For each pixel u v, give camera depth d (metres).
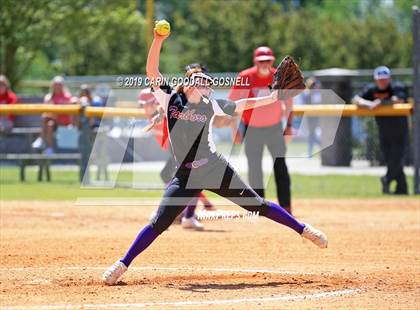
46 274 22.36
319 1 175.62
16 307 18.03
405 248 27.75
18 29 68.75
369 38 99.44
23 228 31.66
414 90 44.38
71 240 28.72
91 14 75.69
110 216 35.88
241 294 19.81
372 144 59.59
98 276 22.12
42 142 51.22
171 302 18.73
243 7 100.50
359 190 47.06
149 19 76.88
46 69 108.00
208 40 99.38
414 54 44.09
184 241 28.84
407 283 21.42
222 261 24.88
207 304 18.50
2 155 50.38
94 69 102.38
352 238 29.97
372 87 45.00
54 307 18.05
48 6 68.94
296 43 98.19
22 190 45.28
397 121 44.66
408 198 43.59
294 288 20.67
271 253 26.48
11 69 71.19
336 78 60.41
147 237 20.95
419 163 45.25
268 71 31.47
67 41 80.88
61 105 48.59
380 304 18.72
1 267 23.47
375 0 159.88
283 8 157.38
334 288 20.70
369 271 23.30
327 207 40.03
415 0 113.56
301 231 21.89
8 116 52.38
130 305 18.33
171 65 109.88
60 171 55.47
